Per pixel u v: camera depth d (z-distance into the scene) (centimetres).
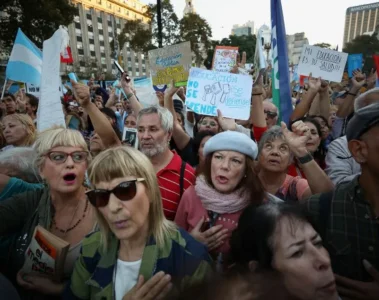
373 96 183
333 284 100
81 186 165
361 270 122
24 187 179
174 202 221
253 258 105
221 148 172
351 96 380
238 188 176
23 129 274
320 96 419
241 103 286
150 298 111
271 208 111
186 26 2014
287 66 332
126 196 120
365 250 122
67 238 160
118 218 120
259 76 306
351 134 123
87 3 7094
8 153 193
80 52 6962
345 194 131
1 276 111
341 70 408
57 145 154
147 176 125
